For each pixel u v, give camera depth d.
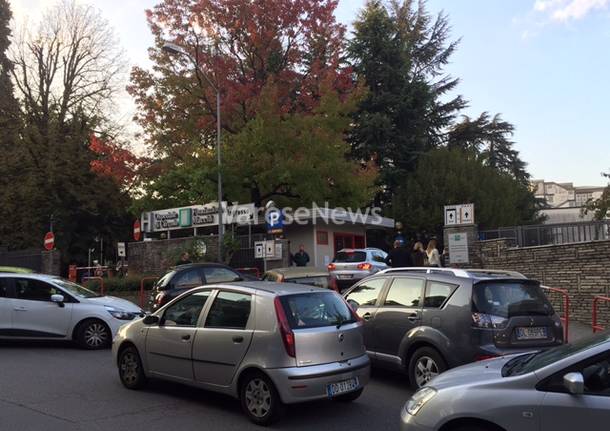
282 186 25.53
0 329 11.41
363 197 26.91
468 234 18.70
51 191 30.58
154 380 8.41
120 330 8.23
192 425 6.35
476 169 34.88
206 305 7.20
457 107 42.62
